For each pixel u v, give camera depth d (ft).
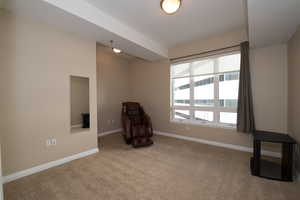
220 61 9.87
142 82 14.83
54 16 6.00
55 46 7.07
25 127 6.18
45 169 6.71
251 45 8.01
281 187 5.34
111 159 7.87
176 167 6.94
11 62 5.82
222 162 7.45
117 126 14.90
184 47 11.34
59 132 7.26
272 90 8.04
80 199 4.77
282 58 7.75
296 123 6.34
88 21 6.37
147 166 7.06
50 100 6.94
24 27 6.11
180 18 7.52
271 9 4.71
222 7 6.55
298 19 5.31
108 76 13.99
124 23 8.03
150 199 4.77
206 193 5.06
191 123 11.35
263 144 8.34
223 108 9.88
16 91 5.94
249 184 5.55
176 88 12.49
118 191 5.17
